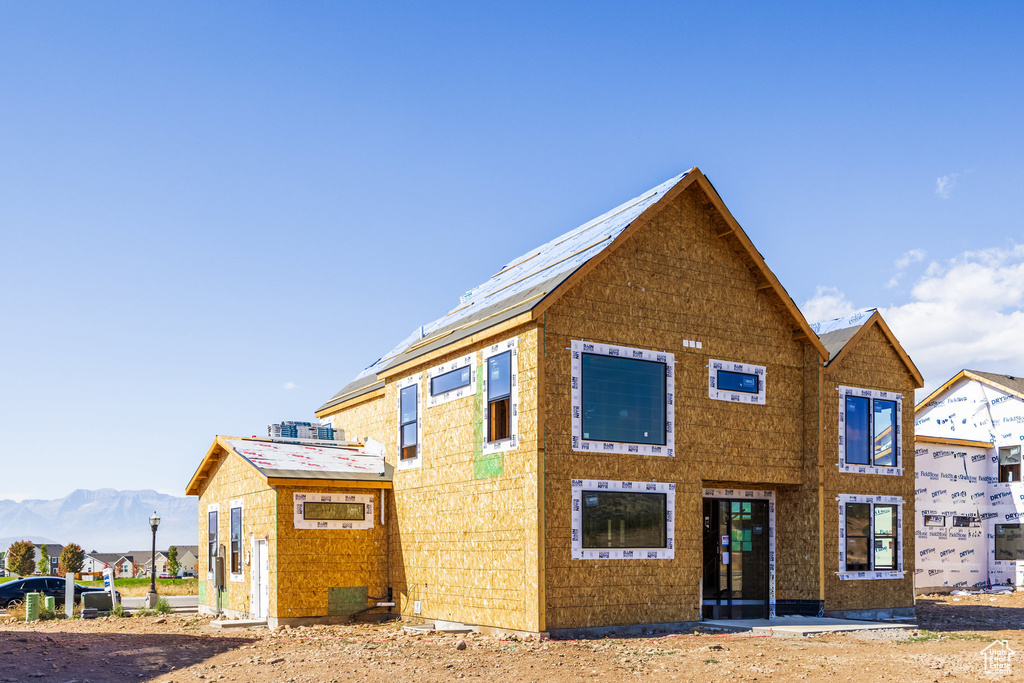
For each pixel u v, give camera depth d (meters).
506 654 14.19
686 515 18.22
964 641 16.25
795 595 20.38
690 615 17.94
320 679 12.21
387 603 21.62
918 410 37.78
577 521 16.77
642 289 18.36
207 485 26.36
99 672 13.13
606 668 12.80
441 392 20.17
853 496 21.08
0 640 15.67
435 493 20.02
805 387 20.67
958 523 32.81
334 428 27.11
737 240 19.61
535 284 19.09
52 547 175.12
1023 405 33.38
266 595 21.42
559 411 16.89
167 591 44.88
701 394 18.91
